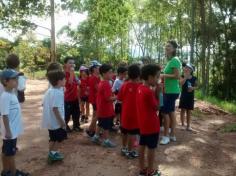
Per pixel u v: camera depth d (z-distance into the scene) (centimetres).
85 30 1088
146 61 420
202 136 391
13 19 870
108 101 321
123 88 297
